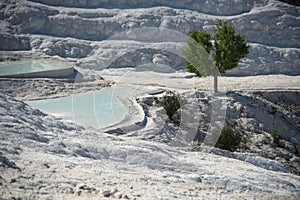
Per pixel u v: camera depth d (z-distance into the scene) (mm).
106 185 10922
